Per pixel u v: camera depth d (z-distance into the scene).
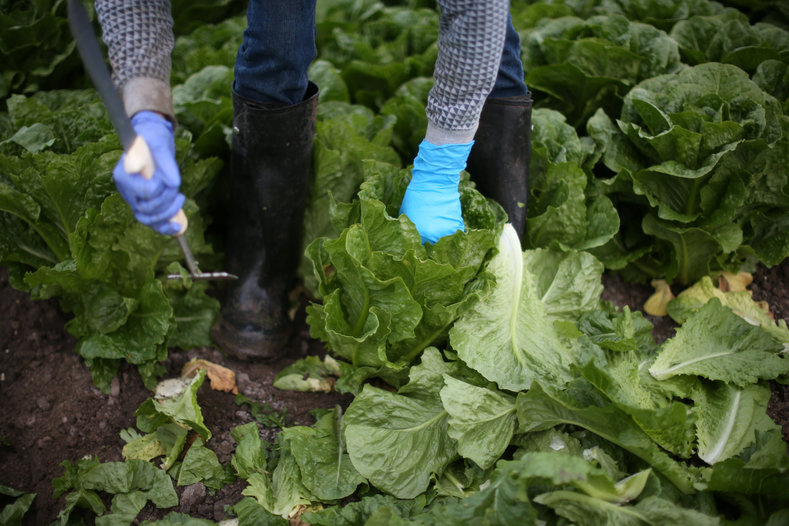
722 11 3.56
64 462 2.26
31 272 2.50
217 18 4.12
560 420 2.14
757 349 2.39
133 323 2.56
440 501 2.13
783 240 2.76
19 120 2.61
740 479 1.98
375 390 2.24
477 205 2.37
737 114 2.71
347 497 2.22
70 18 1.55
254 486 2.17
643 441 1.99
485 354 2.25
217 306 2.78
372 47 3.80
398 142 3.04
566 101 3.20
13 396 2.53
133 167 1.58
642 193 2.69
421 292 2.21
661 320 2.85
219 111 2.84
